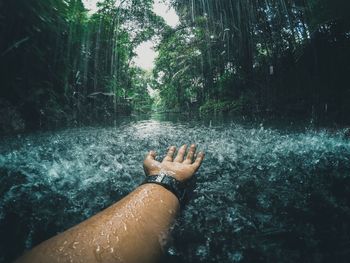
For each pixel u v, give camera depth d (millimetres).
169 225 716
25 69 5195
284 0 9477
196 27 16656
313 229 855
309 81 6469
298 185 1261
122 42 15141
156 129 4152
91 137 3209
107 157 1998
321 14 6379
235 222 897
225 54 14531
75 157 1988
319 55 6215
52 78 6289
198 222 890
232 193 1165
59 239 525
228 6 12734
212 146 2283
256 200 1087
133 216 644
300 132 2920
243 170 1532
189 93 21922
